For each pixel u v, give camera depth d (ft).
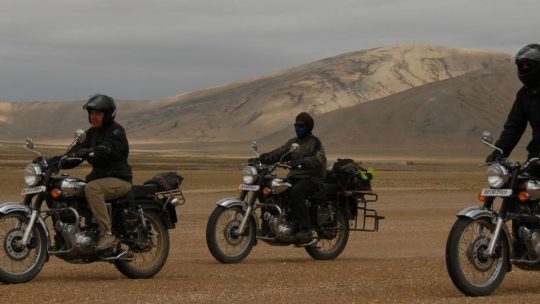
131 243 40.01
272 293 34.47
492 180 33.71
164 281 38.65
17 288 35.58
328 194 49.21
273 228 47.21
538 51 34.17
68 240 38.14
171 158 510.17
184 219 77.46
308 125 48.08
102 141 39.37
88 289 35.47
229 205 46.39
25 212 37.65
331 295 34.04
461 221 33.55
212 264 45.98
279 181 47.16
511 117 35.63
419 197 116.88
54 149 622.54
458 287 33.47
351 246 57.21
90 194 38.45
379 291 35.29
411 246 57.21
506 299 32.81
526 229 33.78
